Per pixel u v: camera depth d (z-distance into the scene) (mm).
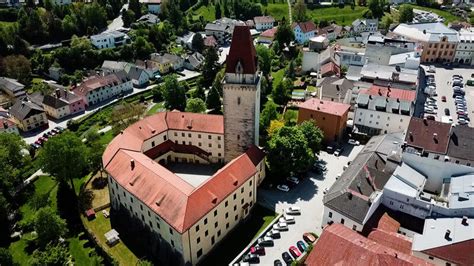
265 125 129125
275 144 103188
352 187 87938
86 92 170250
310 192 102812
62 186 106750
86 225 94250
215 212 83250
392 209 90125
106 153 102062
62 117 161625
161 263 83312
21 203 109938
